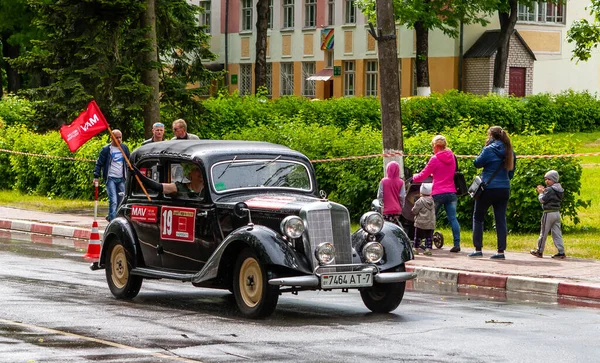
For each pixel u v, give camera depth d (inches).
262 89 1788.9
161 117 1370.6
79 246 981.2
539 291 699.4
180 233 613.9
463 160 1005.2
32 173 1487.5
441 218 1018.1
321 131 1159.0
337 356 454.3
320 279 551.5
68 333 508.7
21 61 1295.5
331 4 2886.3
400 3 2300.7
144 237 639.8
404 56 2677.2
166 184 622.8
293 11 3021.7
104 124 757.3
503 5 2384.4
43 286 686.5
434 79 2583.7
